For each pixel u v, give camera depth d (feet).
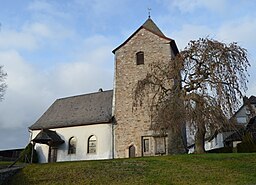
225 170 54.54
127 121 96.02
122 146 94.38
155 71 81.41
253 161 58.54
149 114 88.74
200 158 61.87
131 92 97.71
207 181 50.21
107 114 101.71
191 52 74.90
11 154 120.67
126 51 102.83
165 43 99.30
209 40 75.10
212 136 74.69
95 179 54.70
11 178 57.82
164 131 76.64
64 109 115.14
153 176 53.93
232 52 71.87
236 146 102.17
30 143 104.83
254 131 97.35
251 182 48.47
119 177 54.70
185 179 51.70
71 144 103.14
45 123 110.73
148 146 91.66
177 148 87.56
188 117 69.15
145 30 103.04
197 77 72.79
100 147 97.35
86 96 117.50
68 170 59.41
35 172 59.67
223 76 70.13
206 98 69.62
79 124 102.63
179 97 72.59
